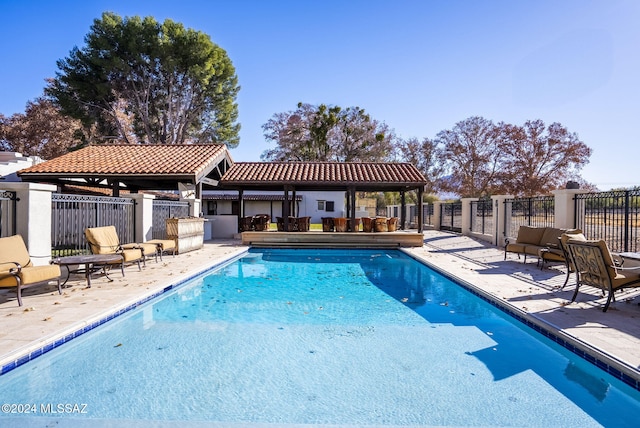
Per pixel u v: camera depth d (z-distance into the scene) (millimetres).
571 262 7223
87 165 15844
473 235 17828
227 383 3990
